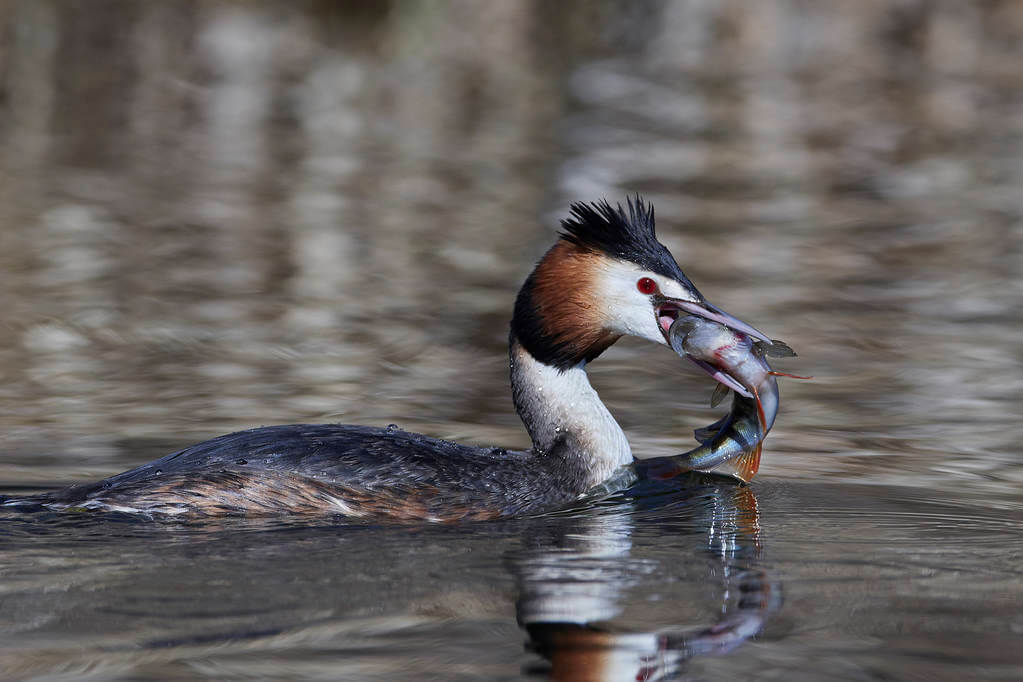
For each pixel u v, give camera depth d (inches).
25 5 1669.5
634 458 449.1
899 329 656.4
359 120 1364.4
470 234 880.3
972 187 1059.3
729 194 1023.6
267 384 557.3
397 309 697.6
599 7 1882.4
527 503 392.5
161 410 514.3
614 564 331.3
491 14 1824.6
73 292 717.9
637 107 1450.5
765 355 410.0
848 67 1717.5
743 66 1726.1
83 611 289.4
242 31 1729.8
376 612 292.4
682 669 264.2
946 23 1937.7
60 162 1121.4
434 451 394.6
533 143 1245.1
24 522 352.5
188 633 279.1
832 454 467.2
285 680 257.4
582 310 417.7
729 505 397.7
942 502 401.1
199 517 360.5
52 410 512.4
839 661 269.3
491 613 293.0
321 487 368.8
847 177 1101.1
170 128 1299.2
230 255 815.1
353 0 1774.1
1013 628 287.1
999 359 602.9
